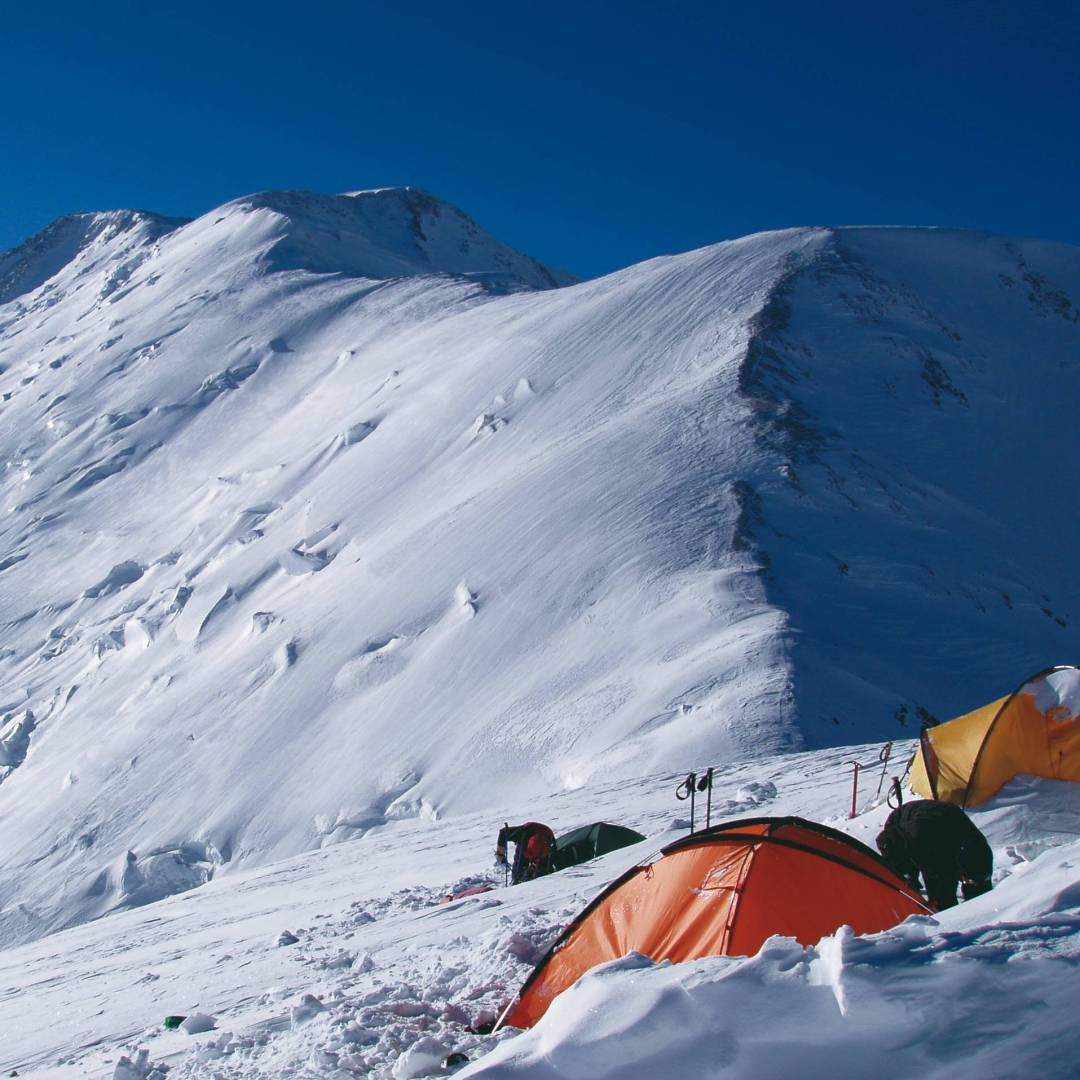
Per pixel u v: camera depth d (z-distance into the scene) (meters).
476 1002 7.97
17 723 74.31
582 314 90.50
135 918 23.97
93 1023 11.73
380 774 46.38
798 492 57.56
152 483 113.50
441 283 134.62
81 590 97.38
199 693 63.34
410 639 55.91
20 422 137.88
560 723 42.62
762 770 23.11
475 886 15.88
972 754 12.37
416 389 94.69
